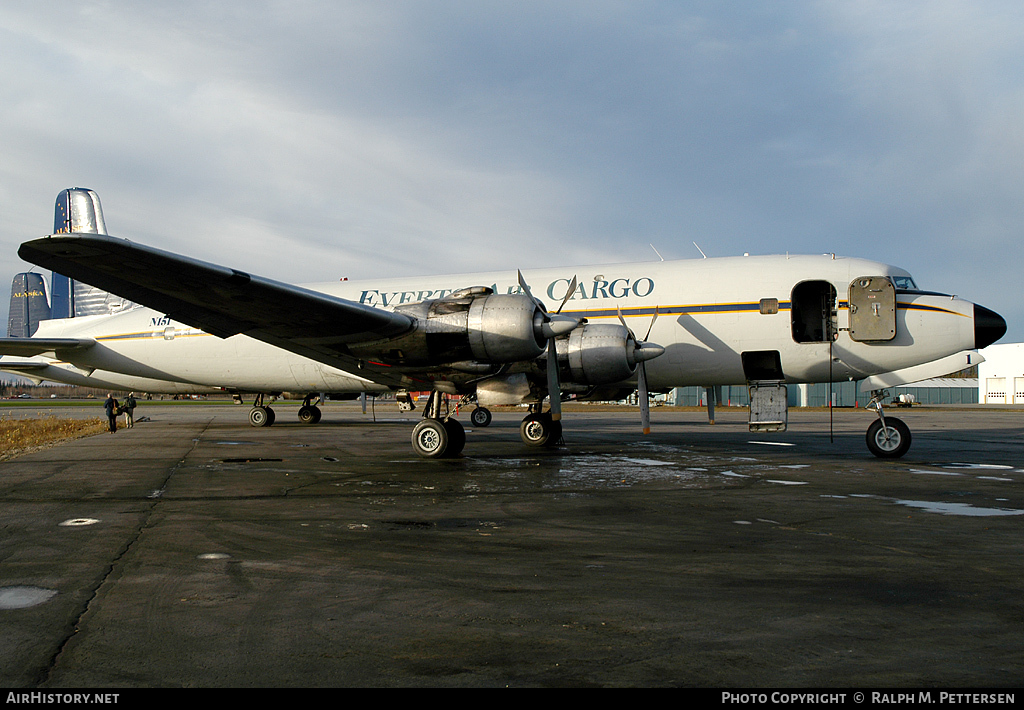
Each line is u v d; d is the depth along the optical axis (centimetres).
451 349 1067
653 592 417
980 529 599
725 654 322
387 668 306
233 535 577
